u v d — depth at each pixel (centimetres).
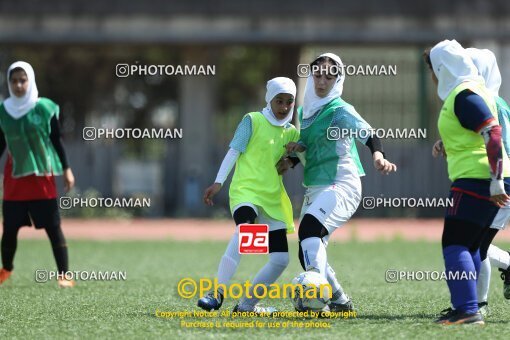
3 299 3341
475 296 2609
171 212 9394
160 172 9462
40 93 12669
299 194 8819
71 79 12769
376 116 9288
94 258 5422
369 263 5044
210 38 8781
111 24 8844
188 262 5159
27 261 5141
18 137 3700
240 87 14912
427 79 9106
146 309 3053
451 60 2664
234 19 8806
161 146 10412
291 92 2833
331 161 2806
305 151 2855
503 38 8875
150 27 8825
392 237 7075
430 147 9056
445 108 2647
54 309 3056
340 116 2797
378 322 2700
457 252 2608
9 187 3762
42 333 2552
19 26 8850
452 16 8881
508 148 2798
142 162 10381
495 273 4419
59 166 3806
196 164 9200
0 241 3925
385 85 9306
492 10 8894
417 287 3816
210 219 9088
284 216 2850
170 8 8831
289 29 8812
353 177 2816
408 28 8844
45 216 3762
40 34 8844
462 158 2614
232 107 15012
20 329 2625
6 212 3772
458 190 2609
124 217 8988
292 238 6438
